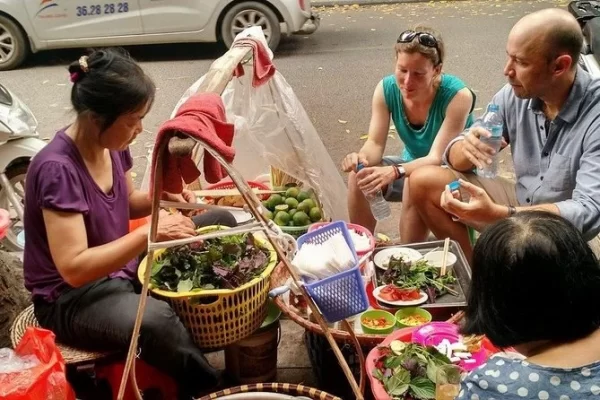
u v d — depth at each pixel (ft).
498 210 8.07
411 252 9.21
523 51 8.00
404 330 7.63
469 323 4.77
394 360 7.09
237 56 8.25
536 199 8.95
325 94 20.68
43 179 7.17
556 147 8.63
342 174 15.24
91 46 24.72
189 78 22.72
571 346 4.42
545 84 8.14
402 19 29.89
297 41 26.94
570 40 7.87
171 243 5.72
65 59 25.66
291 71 23.12
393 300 8.34
